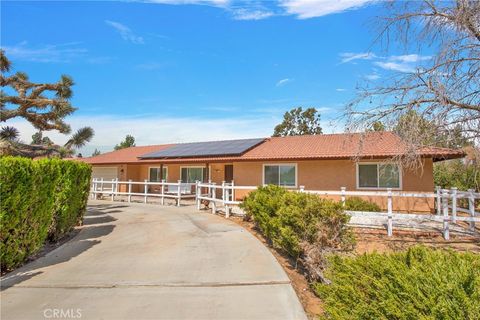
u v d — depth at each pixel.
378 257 3.62
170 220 11.77
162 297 4.72
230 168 21.33
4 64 13.18
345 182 16.02
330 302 3.48
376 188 15.31
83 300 4.67
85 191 11.03
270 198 8.23
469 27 5.75
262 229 8.73
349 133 6.87
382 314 2.71
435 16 6.31
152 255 7.04
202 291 4.93
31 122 13.52
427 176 14.38
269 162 17.83
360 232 9.89
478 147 5.79
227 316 4.08
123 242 8.42
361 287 3.25
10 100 12.73
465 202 15.73
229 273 5.70
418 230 10.10
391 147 14.15
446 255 3.36
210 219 11.84
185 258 6.71
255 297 4.68
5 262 5.96
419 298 2.55
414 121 5.95
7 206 5.91
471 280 2.56
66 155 14.19
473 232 9.51
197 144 24.58
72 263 6.57
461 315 2.28
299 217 6.10
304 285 5.45
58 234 8.70
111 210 15.22
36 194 6.71
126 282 5.35
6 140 11.68
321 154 16.11
